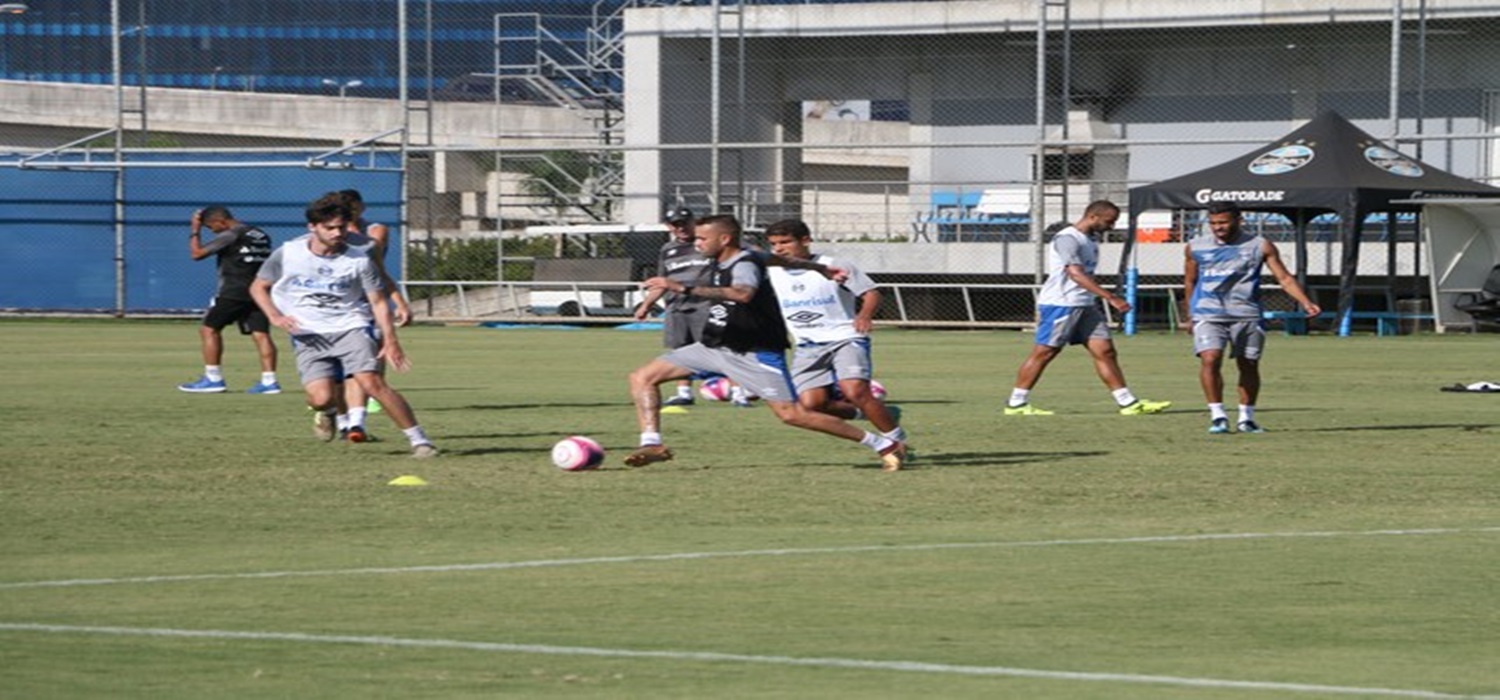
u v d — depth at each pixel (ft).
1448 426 163.43
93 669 66.33
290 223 377.50
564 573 87.30
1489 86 401.90
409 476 123.95
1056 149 367.45
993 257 393.29
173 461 133.59
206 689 63.21
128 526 102.68
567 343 312.50
